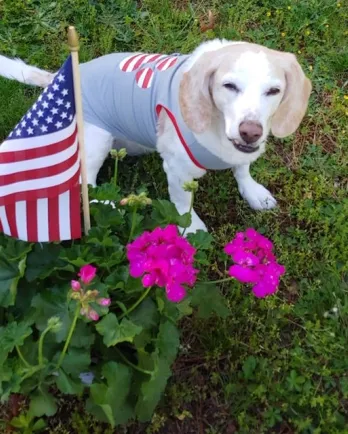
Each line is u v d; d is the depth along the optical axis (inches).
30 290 25.5
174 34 43.8
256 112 25.8
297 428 27.4
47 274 24.6
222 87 26.9
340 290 31.2
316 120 39.6
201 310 27.6
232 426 27.7
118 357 25.4
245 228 34.6
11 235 24.4
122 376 23.7
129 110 31.8
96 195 26.4
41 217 23.9
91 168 33.9
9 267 24.6
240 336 30.0
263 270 23.9
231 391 27.9
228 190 36.5
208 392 28.6
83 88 33.1
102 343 25.4
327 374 28.2
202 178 36.8
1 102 37.9
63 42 42.6
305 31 44.1
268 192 35.5
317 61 42.6
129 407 25.0
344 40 44.1
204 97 28.0
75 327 23.6
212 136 29.3
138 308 25.1
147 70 31.4
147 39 42.9
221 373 29.1
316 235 33.9
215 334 29.9
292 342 29.9
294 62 27.9
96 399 22.7
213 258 33.3
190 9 45.3
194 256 26.8
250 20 45.3
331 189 35.9
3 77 38.5
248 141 26.3
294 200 35.7
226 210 35.7
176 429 27.5
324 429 27.0
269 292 23.9
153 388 23.7
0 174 22.3
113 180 27.6
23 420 24.7
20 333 22.6
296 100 28.4
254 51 26.9
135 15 44.5
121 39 43.2
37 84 34.0
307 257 33.0
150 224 27.5
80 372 23.6
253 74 26.2
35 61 41.4
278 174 36.9
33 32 42.9
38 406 23.4
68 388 22.9
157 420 26.8
